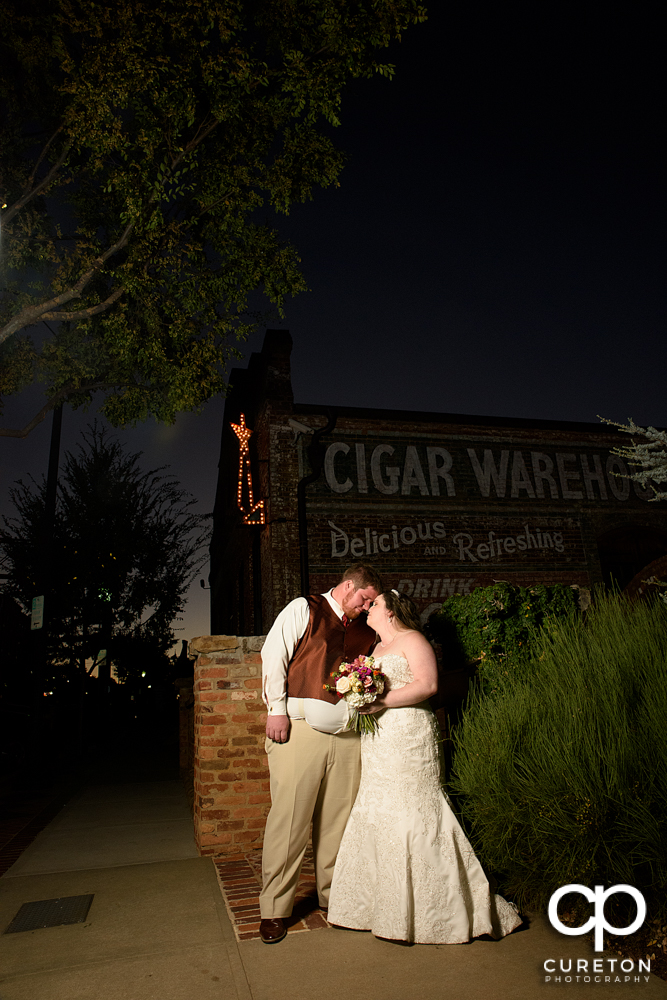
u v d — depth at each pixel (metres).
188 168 7.82
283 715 3.47
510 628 5.06
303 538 12.21
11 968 2.97
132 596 18.02
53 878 4.38
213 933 3.32
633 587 6.12
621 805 2.98
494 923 3.15
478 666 4.91
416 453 13.39
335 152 8.36
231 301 9.23
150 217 7.61
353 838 3.37
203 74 7.38
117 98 7.11
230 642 5.08
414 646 3.42
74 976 2.87
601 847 3.06
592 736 3.24
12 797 8.59
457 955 2.96
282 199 8.46
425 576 12.77
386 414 13.50
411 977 2.76
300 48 7.86
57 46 6.94
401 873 3.11
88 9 6.80
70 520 17.00
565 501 14.08
